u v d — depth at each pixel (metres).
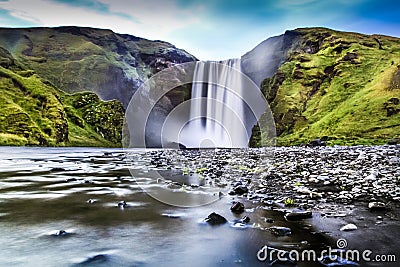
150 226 5.70
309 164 17.75
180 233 5.29
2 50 116.06
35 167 18.22
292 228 5.64
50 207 7.29
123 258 4.12
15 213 6.66
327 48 111.75
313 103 89.12
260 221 6.12
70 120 104.38
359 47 102.75
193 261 4.05
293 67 102.38
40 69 139.50
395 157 21.64
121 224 5.82
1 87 83.81
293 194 9.03
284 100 90.12
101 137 109.12
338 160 20.20
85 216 6.43
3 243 4.68
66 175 13.96
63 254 4.24
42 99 88.12
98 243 4.73
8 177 13.17
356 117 67.94
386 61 90.00
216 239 4.97
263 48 121.56
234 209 7.08
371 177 11.81
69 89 134.88
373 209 7.15
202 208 7.28
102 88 140.88
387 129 60.19
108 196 8.72
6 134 69.38
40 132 75.94
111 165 19.61
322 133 68.06
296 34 130.38
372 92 76.75
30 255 4.19
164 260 4.08
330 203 7.85
